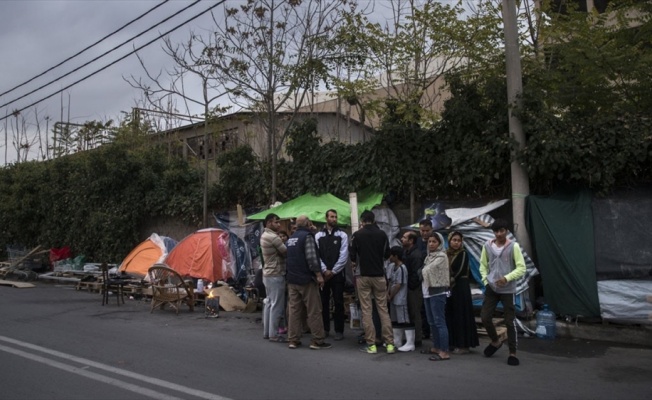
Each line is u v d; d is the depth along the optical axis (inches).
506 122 412.5
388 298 332.8
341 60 543.5
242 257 538.3
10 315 469.4
